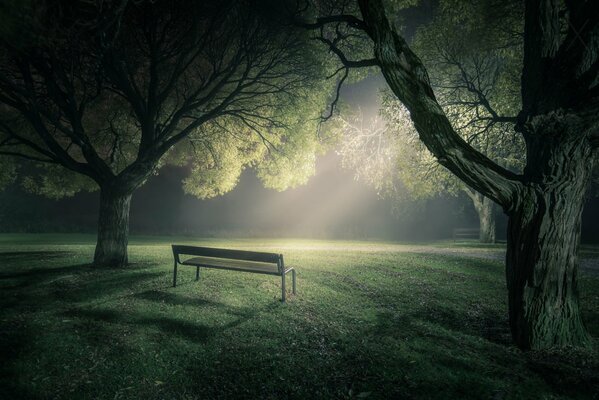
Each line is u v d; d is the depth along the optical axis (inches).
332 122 669.9
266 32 474.3
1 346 232.4
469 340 284.5
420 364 236.5
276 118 594.9
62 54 416.5
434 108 270.5
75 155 685.3
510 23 440.8
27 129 605.0
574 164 269.1
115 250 486.3
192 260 385.4
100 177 487.8
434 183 878.4
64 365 217.9
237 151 698.8
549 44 289.0
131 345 243.9
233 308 319.9
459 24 470.3
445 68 476.7
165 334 263.9
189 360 234.2
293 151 625.9
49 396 191.8
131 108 581.6
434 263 582.6
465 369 233.1
